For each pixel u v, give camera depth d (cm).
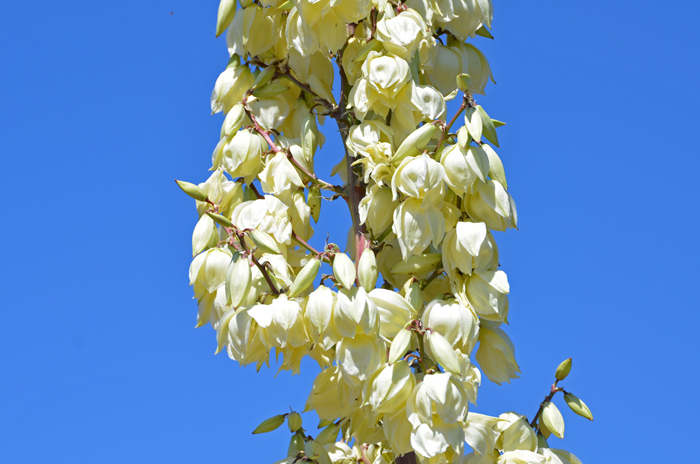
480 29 183
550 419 169
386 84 169
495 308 167
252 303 167
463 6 180
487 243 168
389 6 172
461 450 161
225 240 170
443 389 160
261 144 176
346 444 180
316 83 179
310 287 175
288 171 175
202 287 172
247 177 176
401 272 171
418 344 170
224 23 176
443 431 161
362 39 176
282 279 170
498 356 171
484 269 169
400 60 169
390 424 164
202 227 171
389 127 172
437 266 171
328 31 173
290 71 179
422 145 167
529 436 169
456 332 166
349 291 163
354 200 177
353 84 176
